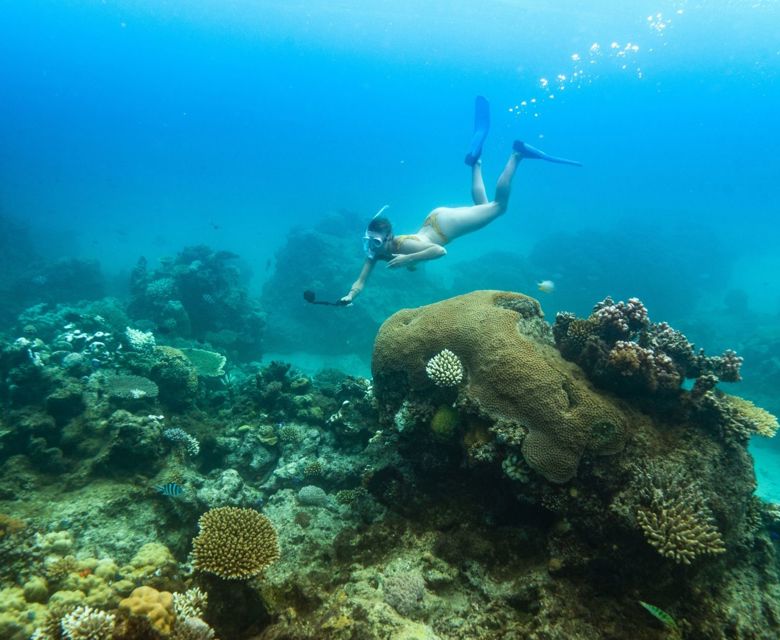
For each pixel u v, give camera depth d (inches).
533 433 179.5
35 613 133.2
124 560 191.0
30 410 247.9
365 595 164.2
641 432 180.2
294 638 144.2
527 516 190.4
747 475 184.2
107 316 544.4
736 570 174.2
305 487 246.8
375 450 268.4
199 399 356.8
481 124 313.4
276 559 173.9
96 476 230.2
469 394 199.8
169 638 122.3
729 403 206.5
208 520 175.9
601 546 162.1
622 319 216.4
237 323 677.3
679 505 154.0
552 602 156.6
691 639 147.9
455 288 1071.0
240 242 1980.8
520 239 2100.1
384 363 238.4
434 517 209.9
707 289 1409.9
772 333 824.3
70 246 1444.4
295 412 341.1
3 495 205.8
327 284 880.9
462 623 158.1
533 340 216.2
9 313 731.4
